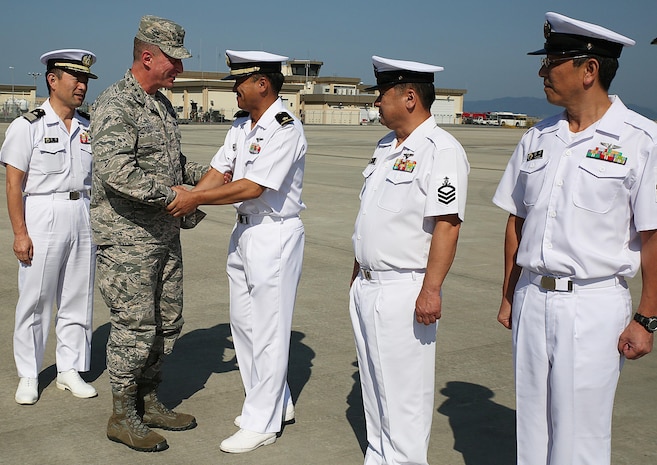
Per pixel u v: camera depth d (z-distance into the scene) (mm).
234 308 3998
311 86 78562
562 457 2729
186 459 3645
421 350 3219
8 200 4199
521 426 2873
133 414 3777
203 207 11586
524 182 2857
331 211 11578
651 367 5012
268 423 3795
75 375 4434
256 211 3816
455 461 3670
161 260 3791
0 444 3742
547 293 2738
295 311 6160
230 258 3986
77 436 3855
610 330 2658
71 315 4434
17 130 4160
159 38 3627
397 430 3273
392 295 3189
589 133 2684
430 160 3074
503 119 85438
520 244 2855
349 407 4305
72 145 4344
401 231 3139
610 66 2643
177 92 71062
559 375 2697
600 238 2648
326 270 7637
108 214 3645
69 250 4363
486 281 7262
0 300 6219
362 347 3389
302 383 4645
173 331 3955
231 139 4027
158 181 3705
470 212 11586
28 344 4316
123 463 3582
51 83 4273
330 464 3615
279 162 3678
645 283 2623
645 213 2561
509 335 5625
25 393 4250
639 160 2590
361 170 18422
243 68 3715
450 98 83938
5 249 8234
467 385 4645
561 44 2633
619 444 3859
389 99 3160
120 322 3705
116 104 3561
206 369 4855
